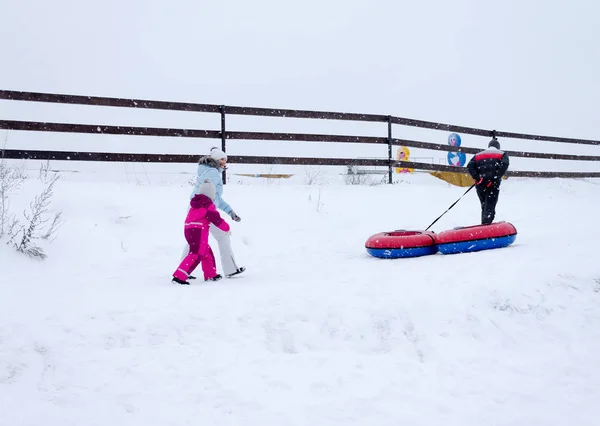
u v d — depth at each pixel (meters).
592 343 4.91
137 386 4.00
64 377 4.07
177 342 4.63
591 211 11.72
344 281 6.26
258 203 10.57
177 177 13.30
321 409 3.80
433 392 4.08
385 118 14.05
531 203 13.08
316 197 11.45
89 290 5.89
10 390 3.88
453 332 4.97
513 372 4.41
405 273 6.47
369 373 4.32
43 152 10.25
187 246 6.76
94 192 9.52
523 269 6.16
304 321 5.08
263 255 8.27
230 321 5.00
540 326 5.14
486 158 9.30
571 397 4.05
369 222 10.32
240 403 3.83
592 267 6.16
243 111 12.19
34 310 5.06
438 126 15.32
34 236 7.45
